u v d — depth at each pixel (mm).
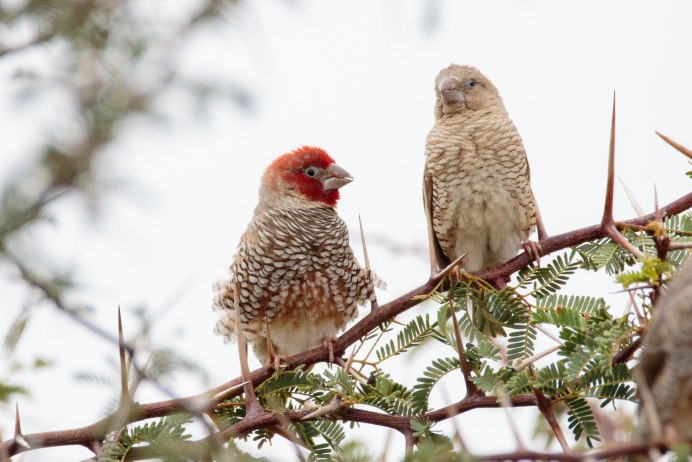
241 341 7859
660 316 6504
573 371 6688
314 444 7711
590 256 8383
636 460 5766
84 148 4336
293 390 8156
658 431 5305
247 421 7574
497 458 5398
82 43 4934
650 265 6594
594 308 7727
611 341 6746
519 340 7863
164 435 6770
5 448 7188
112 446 6871
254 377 8477
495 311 8133
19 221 4227
